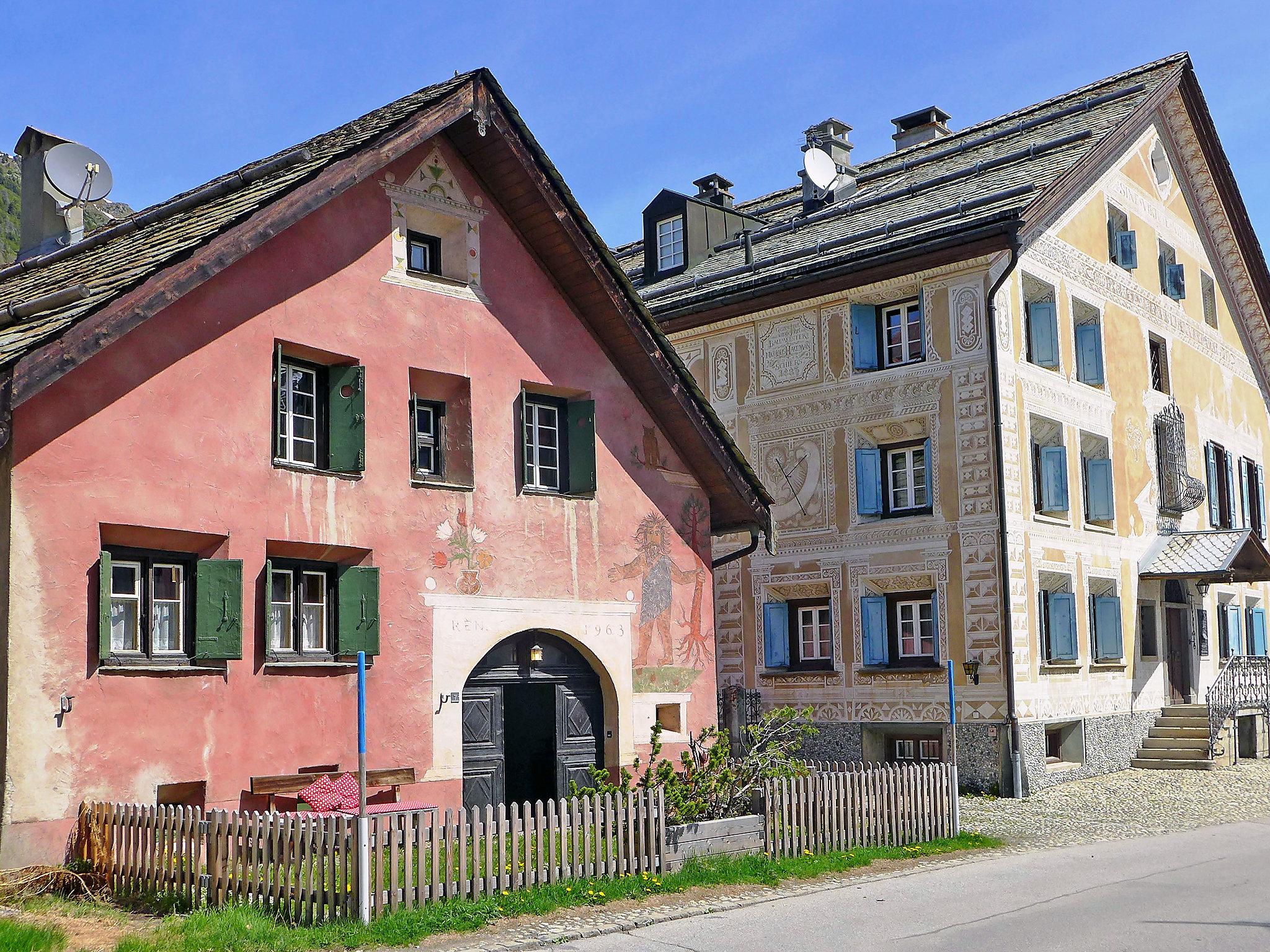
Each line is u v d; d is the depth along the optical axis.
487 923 10.47
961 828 17.22
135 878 11.11
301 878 10.28
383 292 14.62
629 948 9.77
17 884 10.77
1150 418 27.78
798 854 13.79
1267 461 35.09
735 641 25.14
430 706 14.40
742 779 14.05
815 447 24.36
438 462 15.28
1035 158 25.47
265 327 13.43
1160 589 27.38
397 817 11.21
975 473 22.16
